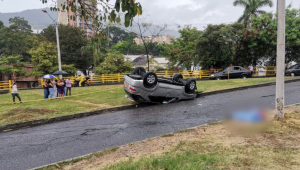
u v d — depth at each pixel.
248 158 4.03
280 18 6.45
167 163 3.98
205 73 28.00
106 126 7.93
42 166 4.67
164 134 6.46
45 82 15.24
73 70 31.94
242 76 23.97
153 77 10.96
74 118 9.80
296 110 7.52
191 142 5.23
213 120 7.59
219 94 13.60
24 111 10.31
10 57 28.48
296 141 4.84
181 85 12.06
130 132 6.98
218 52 26.98
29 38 47.72
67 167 4.54
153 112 9.77
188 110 9.64
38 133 7.64
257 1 31.61
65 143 6.35
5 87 25.75
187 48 31.64
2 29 53.53
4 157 5.54
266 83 16.11
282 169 3.56
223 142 5.06
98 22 4.59
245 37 25.50
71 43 41.19
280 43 6.48
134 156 4.75
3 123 8.71
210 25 26.50
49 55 29.62
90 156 5.00
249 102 9.94
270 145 4.68
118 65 30.72
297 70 22.86
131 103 11.93
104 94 16.17
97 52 34.38
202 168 3.65
